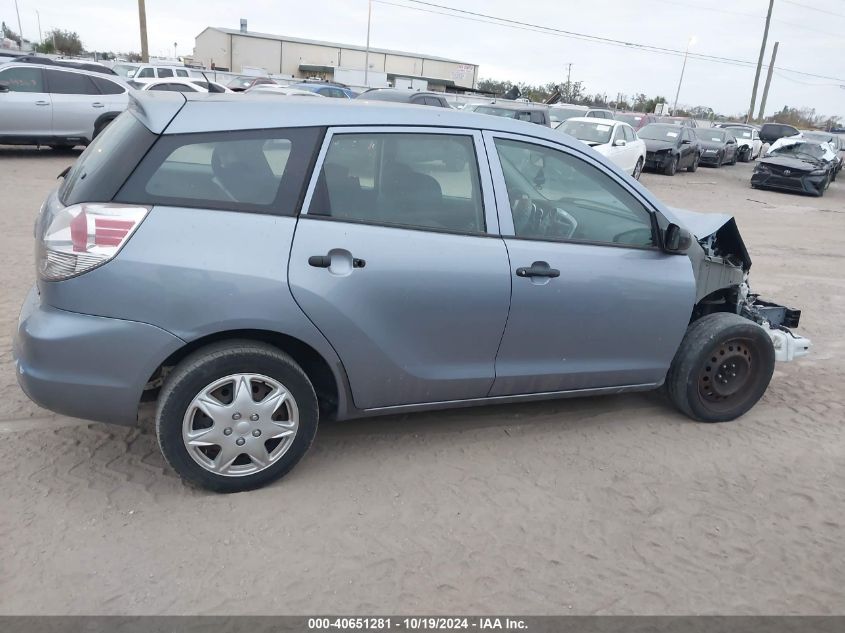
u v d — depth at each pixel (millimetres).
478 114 3625
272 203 3098
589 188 3797
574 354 3799
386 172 3322
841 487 3734
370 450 3779
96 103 14461
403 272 3256
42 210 3359
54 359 2906
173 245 2918
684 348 4191
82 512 3092
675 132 22266
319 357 3316
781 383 5223
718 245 4727
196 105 3119
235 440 3160
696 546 3160
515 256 3490
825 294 8039
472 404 3729
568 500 3443
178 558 2850
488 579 2855
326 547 2977
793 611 2801
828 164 20125
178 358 3178
